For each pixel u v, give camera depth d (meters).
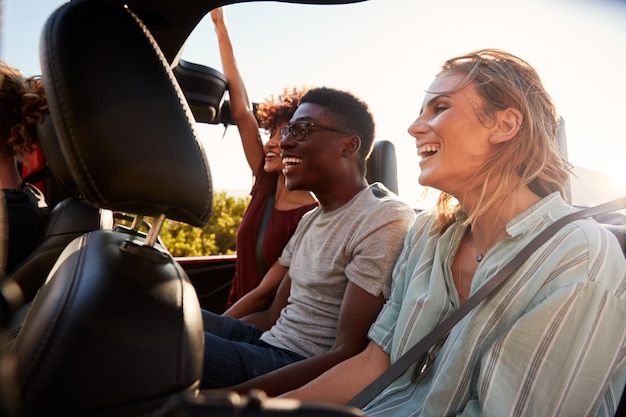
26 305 0.94
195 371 0.67
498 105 1.24
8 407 0.47
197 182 0.77
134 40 0.80
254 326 1.88
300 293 1.76
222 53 2.48
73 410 0.59
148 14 1.03
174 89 0.81
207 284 2.60
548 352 1.02
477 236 1.30
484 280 1.18
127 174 0.71
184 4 1.01
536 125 1.24
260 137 2.58
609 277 1.06
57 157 1.32
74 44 0.73
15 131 1.46
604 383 1.02
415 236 1.45
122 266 0.72
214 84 2.06
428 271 1.33
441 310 1.26
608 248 1.09
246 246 2.40
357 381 1.31
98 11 0.79
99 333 0.63
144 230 1.23
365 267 1.54
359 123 1.81
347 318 1.51
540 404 1.02
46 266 1.32
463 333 1.14
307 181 1.79
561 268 1.08
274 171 2.43
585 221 1.15
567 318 1.02
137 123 0.73
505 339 1.05
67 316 0.64
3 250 0.69
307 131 1.77
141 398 0.62
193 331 0.70
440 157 1.28
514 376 1.04
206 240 4.96
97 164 0.70
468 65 1.28
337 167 1.77
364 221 1.61
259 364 1.54
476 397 1.12
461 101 1.26
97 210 1.42
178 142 0.76
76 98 0.70
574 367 1.01
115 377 0.62
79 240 0.87
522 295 1.10
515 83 1.24
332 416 0.52
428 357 1.23
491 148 1.26
